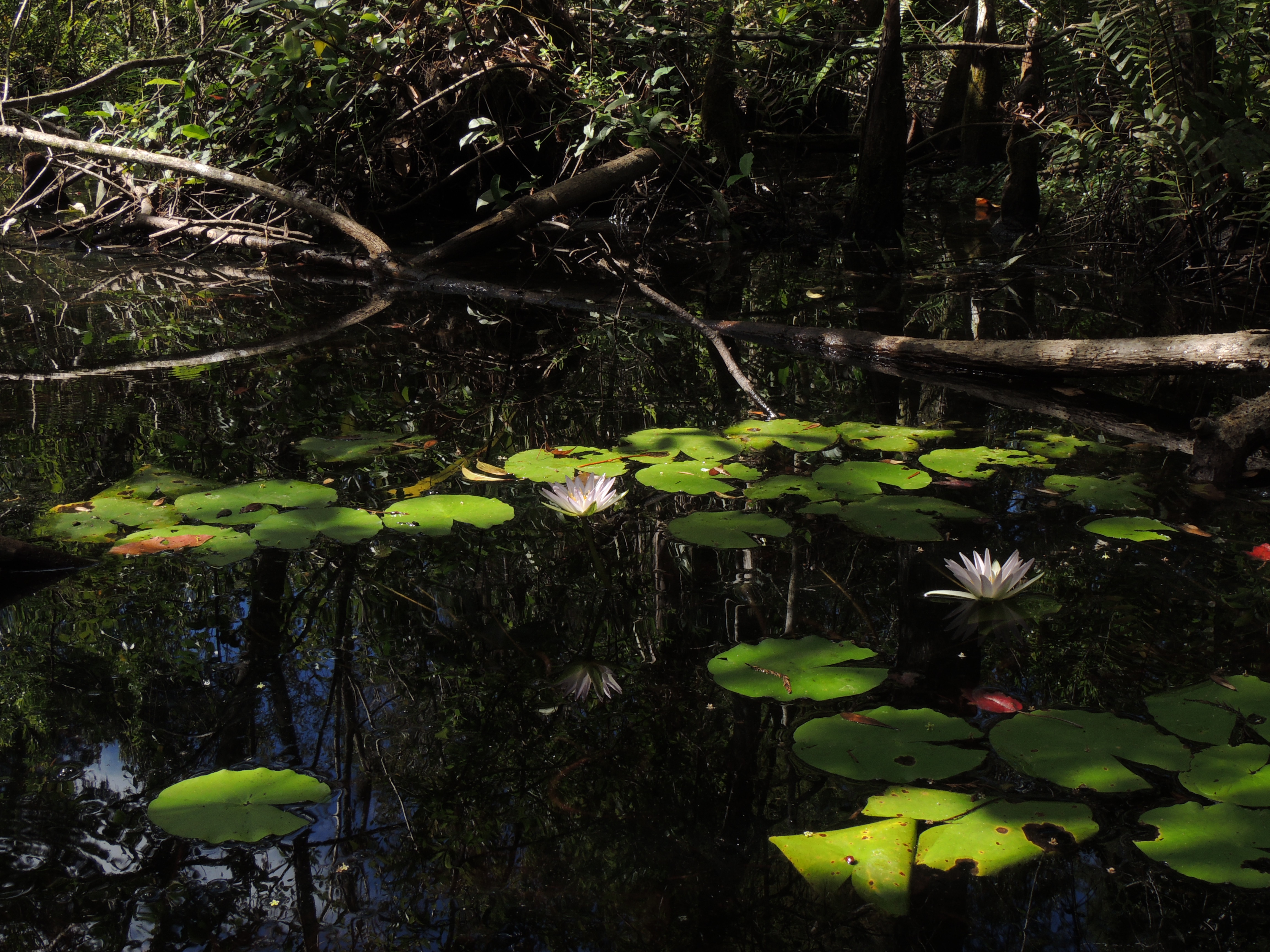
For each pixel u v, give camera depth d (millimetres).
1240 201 4223
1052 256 5039
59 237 5438
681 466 2225
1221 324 3545
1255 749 1190
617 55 6102
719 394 2906
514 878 991
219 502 1969
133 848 1027
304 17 4758
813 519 1967
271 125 5316
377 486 2129
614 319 3887
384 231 5621
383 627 1527
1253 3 4047
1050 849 1035
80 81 8797
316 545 1827
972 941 899
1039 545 1841
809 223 5910
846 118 8391
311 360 3215
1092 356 2832
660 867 1008
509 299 4270
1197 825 1053
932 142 7906
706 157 5719
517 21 5758
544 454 2316
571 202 5051
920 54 8766
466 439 2461
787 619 1568
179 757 1191
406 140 5703
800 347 3469
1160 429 2572
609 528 1933
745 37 6098
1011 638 1502
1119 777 1139
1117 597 1631
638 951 886
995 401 2832
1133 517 1951
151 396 2766
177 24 8016
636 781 1156
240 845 1036
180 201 5641
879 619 1568
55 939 902
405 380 3002
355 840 1047
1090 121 5473
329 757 1198
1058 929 913
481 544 1842
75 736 1227
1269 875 970
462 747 1225
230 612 1556
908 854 1018
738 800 1119
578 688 1365
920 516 1964
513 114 5852
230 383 2914
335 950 890
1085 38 4992
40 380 2916
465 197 6148
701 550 1831
